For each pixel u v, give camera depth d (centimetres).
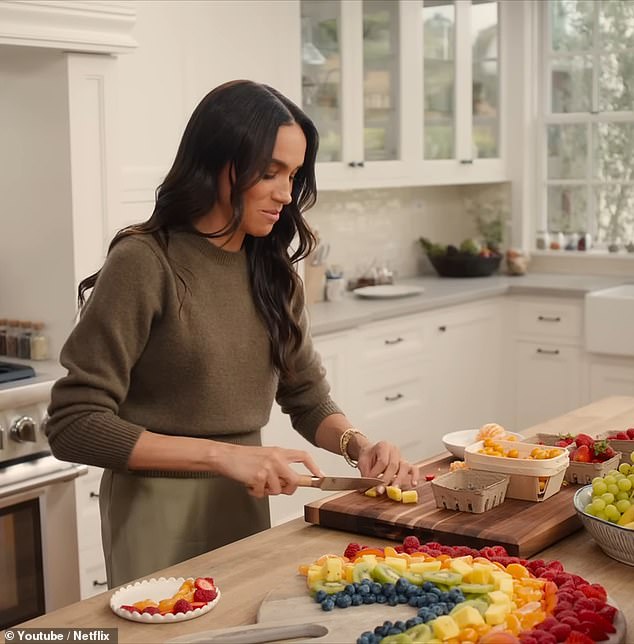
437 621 132
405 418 451
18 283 312
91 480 311
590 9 526
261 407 200
